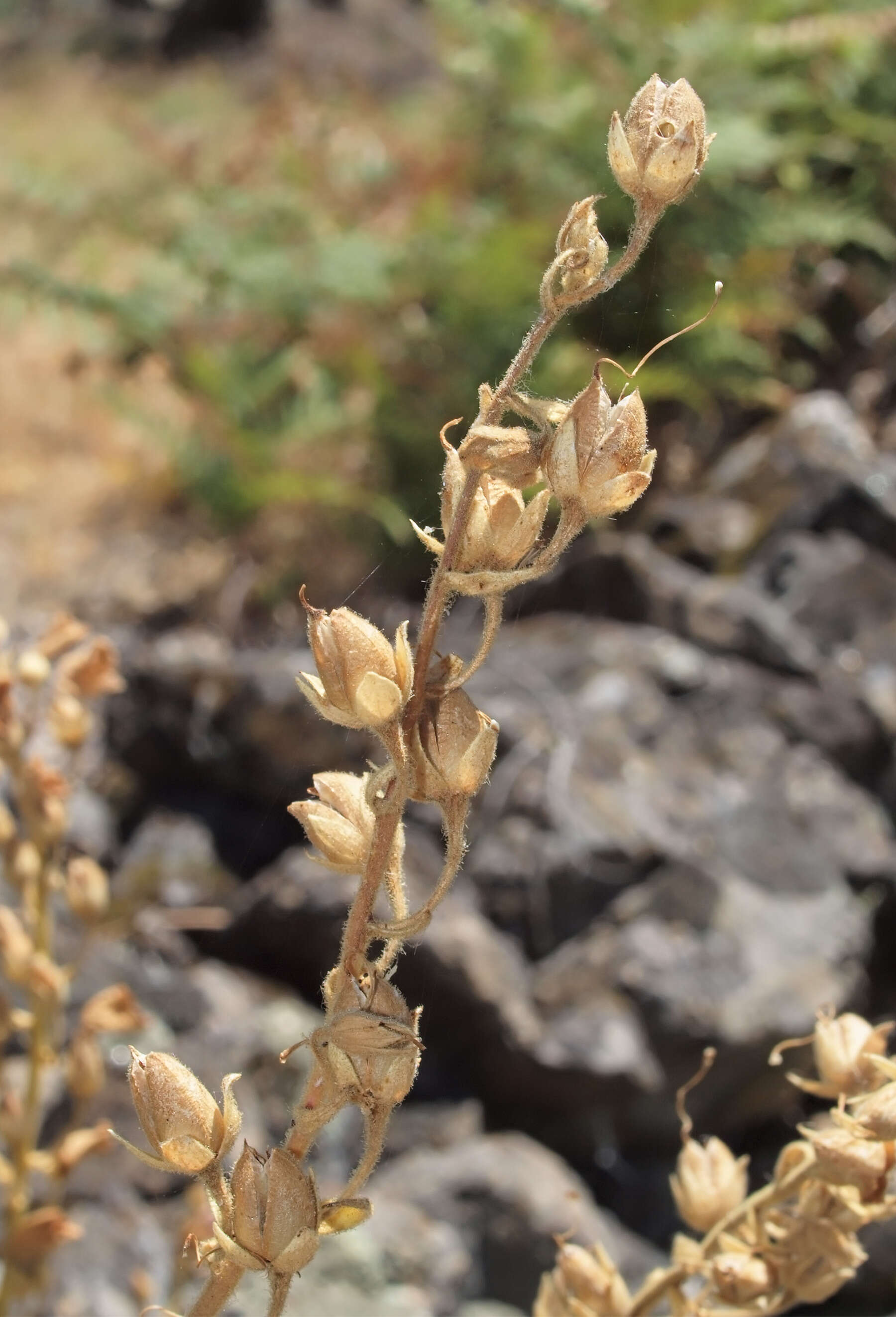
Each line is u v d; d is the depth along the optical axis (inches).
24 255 59.9
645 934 31.6
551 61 54.7
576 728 34.7
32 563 46.9
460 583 8.9
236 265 49.3
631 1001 30.8
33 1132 17.6
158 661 36.9
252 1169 9.2
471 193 56.6
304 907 32.2
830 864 33.9
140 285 51.5
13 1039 28.2
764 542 41.9
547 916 32.1
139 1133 27.9
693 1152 13.1
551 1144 31.0
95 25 106.8
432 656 9.2
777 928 32.2
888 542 41.6
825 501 41.8
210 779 36.6
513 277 46.8
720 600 38.8
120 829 35.9
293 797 36.1
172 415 51.9
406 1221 27.5
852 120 54.7
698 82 51.8
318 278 48.2
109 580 46.1
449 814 9.0
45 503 49.8
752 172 51.9
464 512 8.9
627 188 8.8
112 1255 25.5
